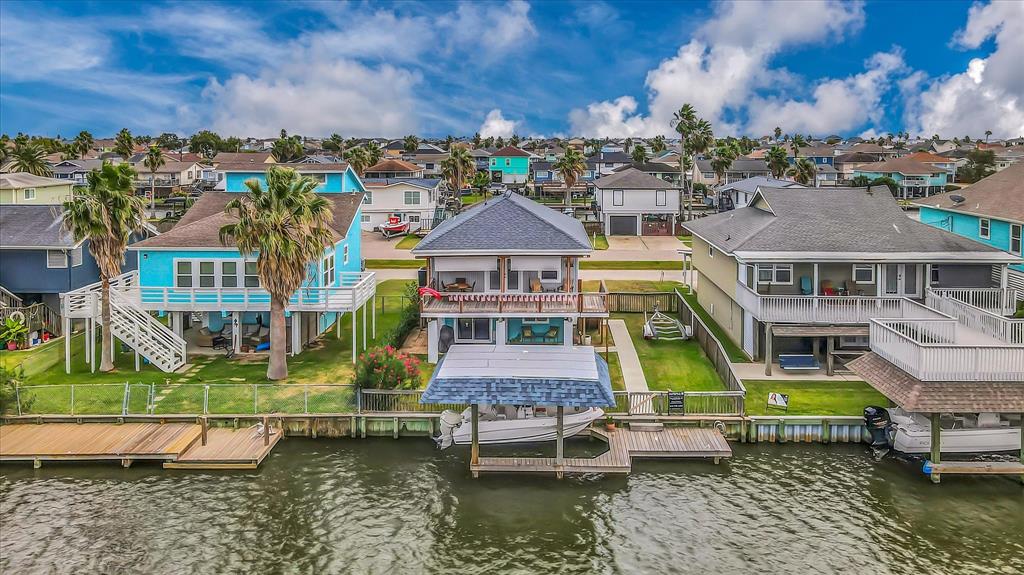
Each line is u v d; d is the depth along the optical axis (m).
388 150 191.38
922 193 122.19
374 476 26.03
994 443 26.39
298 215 31.97
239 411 29.72
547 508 23.83
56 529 22.36
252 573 20.27
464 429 28.05
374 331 40.16
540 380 25.84
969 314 30.88
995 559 20.80
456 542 21.91
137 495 24.55
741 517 23.11
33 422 29.20
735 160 128.62
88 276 42.72
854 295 35.34
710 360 36.19
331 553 21.30
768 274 36.88
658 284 55.72
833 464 26.61
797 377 33.50
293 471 26.33
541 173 145.38
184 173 128.25
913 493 24.50
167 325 38.78
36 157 89.69
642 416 28.86
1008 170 49.19
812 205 38.78
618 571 20.42
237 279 36.31
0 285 41.31
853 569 20.34
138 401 30.25
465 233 35.75
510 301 34.47
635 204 84.25
